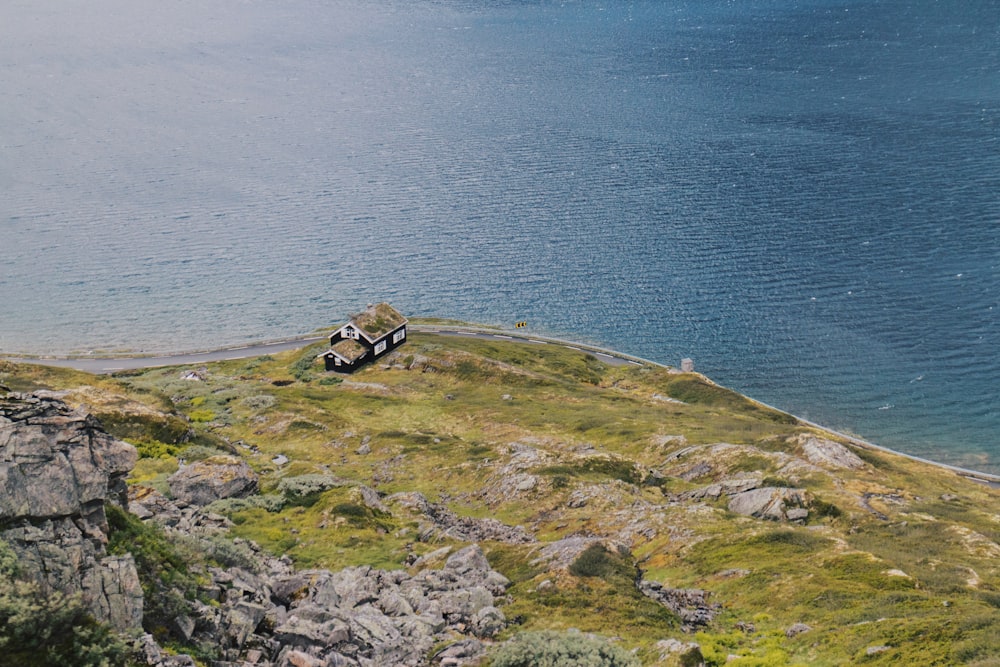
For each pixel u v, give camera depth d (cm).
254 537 6631
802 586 5516
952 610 4750
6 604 2841
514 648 3944
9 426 3219
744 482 8962
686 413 13638
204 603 3678
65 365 18538
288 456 10550
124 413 9500
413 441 10919
